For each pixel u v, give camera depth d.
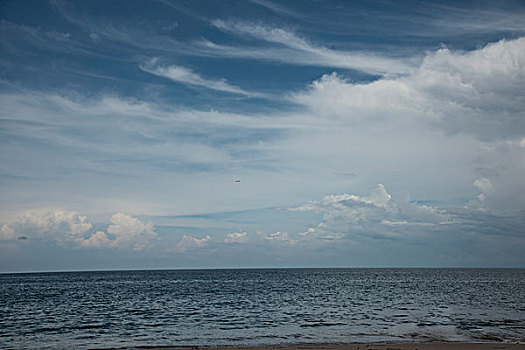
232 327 40.44
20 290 102.75
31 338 35.81
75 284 134.50
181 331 38.53
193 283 133.62
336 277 183.75
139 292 90.56
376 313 50.16
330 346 30.56
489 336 34.84
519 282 130.62
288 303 62.66
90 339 35.03
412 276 195.38
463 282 130.50
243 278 178.88
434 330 37.97
